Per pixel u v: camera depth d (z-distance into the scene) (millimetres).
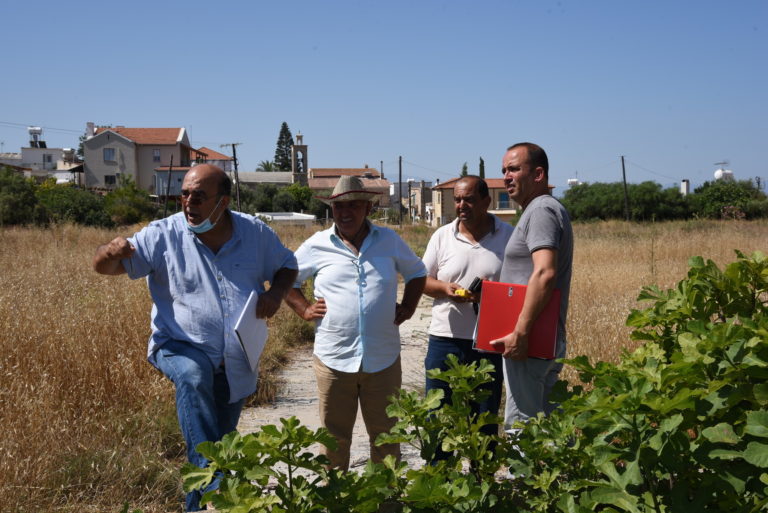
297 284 4125
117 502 3812
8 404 4523
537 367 3412
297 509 2045
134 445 4484
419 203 102250
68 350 5637
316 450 4594
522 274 3574
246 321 3455
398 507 2332
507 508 2305
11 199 34125
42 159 104562
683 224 35750
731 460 2057
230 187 3596
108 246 3447
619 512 2123
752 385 2062
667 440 1904
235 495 2006
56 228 23547
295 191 74500
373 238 3965
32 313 6785
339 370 3830
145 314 6938
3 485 3691
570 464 2340
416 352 8117
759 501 1803
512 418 3486
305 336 9156
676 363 2064
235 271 3639
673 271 12836
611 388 2090
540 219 3357
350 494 2082
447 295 4195
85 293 8586
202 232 3572
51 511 3596
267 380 6480
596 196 49250
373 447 3979
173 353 3527
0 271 11695
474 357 4207
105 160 78625
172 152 79688
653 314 2678
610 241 22422
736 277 2613
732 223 35312
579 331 6844
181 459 4555
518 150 3607
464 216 4316
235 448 2123
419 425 2584
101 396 5070
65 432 4379
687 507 1936
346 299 3840
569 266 3496
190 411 3400
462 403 2637
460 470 2518
